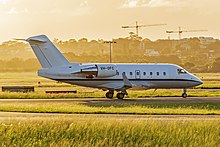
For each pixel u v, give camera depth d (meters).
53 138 71.50
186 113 116.88
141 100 164.00
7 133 72.62
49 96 176.88
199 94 191.25
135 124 79.38
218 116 110.56
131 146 67.62
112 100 164.00
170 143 68.38
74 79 168.00
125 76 171.12
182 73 179.88
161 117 106.88
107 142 69.00
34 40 166.50
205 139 69.38
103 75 168.62
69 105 137.00
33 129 75.25
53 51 168.25
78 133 73.75
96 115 111.75
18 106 131.62
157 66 178.12
